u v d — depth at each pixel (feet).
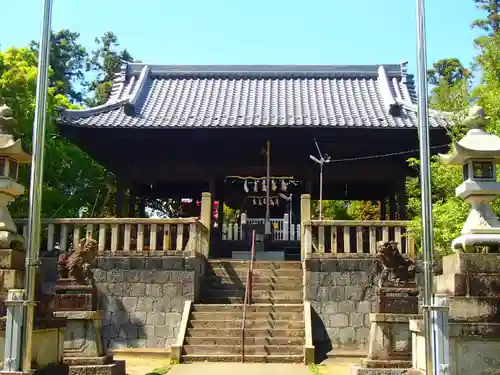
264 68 85.61
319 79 84.89
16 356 27.07
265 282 55.16
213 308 50.03
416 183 59.36
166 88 82.74
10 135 32.78
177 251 51.57
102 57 152.87
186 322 47.55
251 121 68.23
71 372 33.65
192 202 84.12
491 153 30.27
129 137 69.00
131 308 50.80
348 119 68.85
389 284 35.47
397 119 69.10
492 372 27.32
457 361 27.40
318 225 51.90
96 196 84.02
